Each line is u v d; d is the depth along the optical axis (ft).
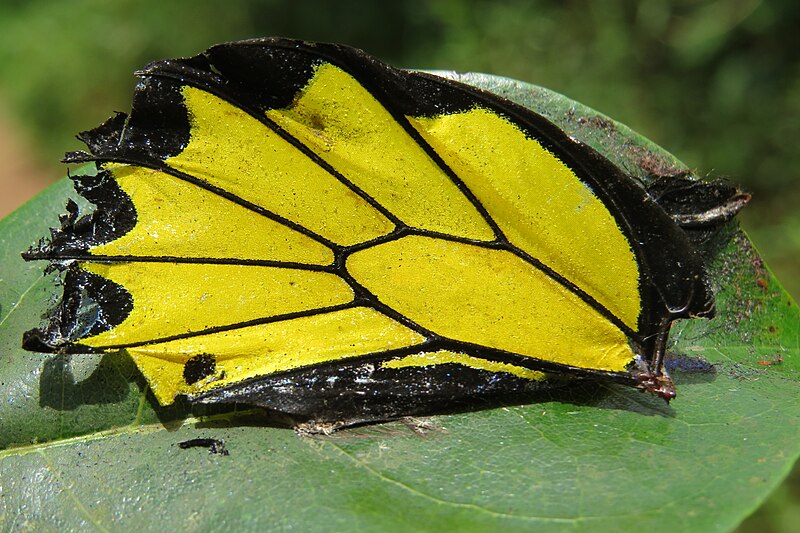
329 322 0.80
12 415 0.80
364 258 0.80
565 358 0.80
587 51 1.69
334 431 0.79
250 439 0.79
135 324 0.79
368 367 0.80
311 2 2.08
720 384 0.80
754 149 1.52
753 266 0.83
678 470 0.76
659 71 1.65
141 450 0.79
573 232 0.79
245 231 0.79
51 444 0.80
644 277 0.79
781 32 1.57
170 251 0.79
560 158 0.79
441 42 1.91
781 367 0.81
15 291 0.83
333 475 0.78
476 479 0.77
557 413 0.79
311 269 0.80
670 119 1.60
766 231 1.46
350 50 0.78
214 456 0.79
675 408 0.79
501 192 0.79
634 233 0.79
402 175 0.79
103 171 0.79
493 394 0.80
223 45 0.78
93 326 0.79
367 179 0.79
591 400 0.80
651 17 1.67
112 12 2.48
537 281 0.80
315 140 0.79
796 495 1.17
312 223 0.79
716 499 0.75
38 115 2.50
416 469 0.78
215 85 0.78
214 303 0.80
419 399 0.80
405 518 0.76
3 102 2.62
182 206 0.79
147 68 0.78
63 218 0.79
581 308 0.80
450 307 0.80
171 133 0.79
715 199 0.82
